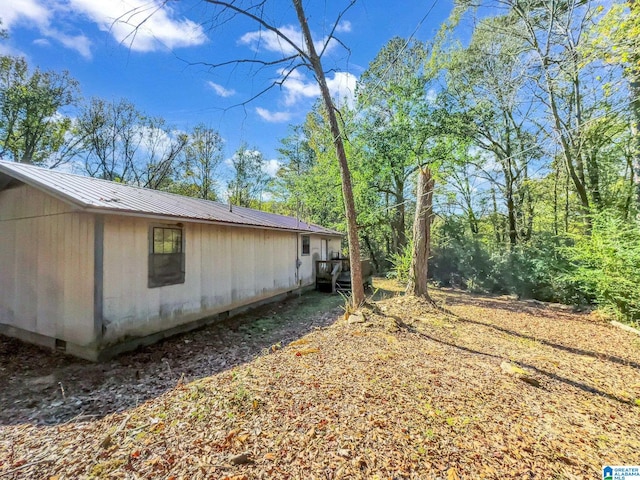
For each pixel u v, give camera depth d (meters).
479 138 12.14
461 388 3.14
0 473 2.09
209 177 22.45
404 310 6.28
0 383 3.80
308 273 11.61
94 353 4.55
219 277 7.09
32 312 5.25
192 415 2.68
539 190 12.77
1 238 5.66
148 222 5.41
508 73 9.22
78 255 4.70
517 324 6.08
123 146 19.31
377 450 2.16
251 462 2.05
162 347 5.26
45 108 16.11
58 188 4.31
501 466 2.02
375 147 12.86
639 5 4.94
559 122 7.64
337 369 3.61
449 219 13.98
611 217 6.78
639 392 3.19
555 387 3.25
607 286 6.29
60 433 2.63
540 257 9.32
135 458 2.15
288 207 23.98
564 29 6.79
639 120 6.85
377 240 19.14
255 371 3.62
